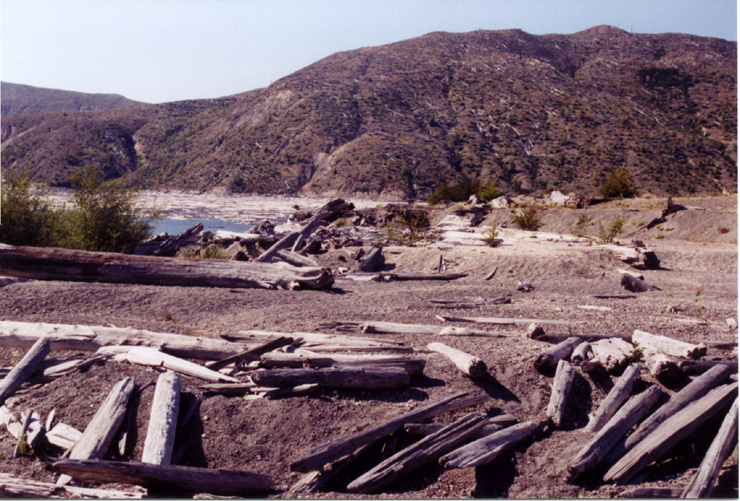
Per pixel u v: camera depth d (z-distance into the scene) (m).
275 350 6.52
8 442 5.12
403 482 4.77
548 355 6.16
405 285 13.64
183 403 5.54
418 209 40.19
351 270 16.41
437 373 6.13
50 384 5.88
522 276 15.31
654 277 15.38
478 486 4.71
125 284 11.11
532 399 5.78
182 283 11.59
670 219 29.45
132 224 16.47
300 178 163.25
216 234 22.39
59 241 15.16
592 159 150.12
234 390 5.67
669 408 5.30
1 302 8.90
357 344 6.87
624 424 5.16
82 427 5.26
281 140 186.62
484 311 9.80
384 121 195.50
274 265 12.23
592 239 21.20
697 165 141.12
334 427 5.26
